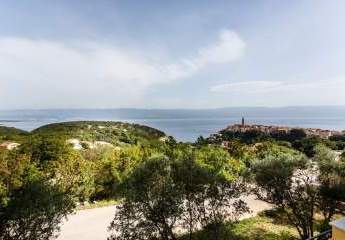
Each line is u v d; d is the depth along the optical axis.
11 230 7.33
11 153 13.45
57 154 15.70
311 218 12.60
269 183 12.69
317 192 12.72
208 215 9.63
